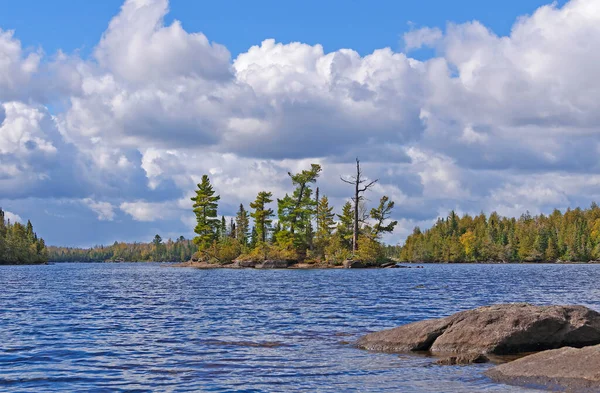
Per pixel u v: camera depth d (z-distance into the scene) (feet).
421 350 52.75
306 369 45.16
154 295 123.85
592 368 38.70
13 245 564.30
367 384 40.42
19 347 54.80
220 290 139.13
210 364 47.03
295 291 132.77
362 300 106.11
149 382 41.06
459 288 145.28
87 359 49.08
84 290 144.15
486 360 47.55
